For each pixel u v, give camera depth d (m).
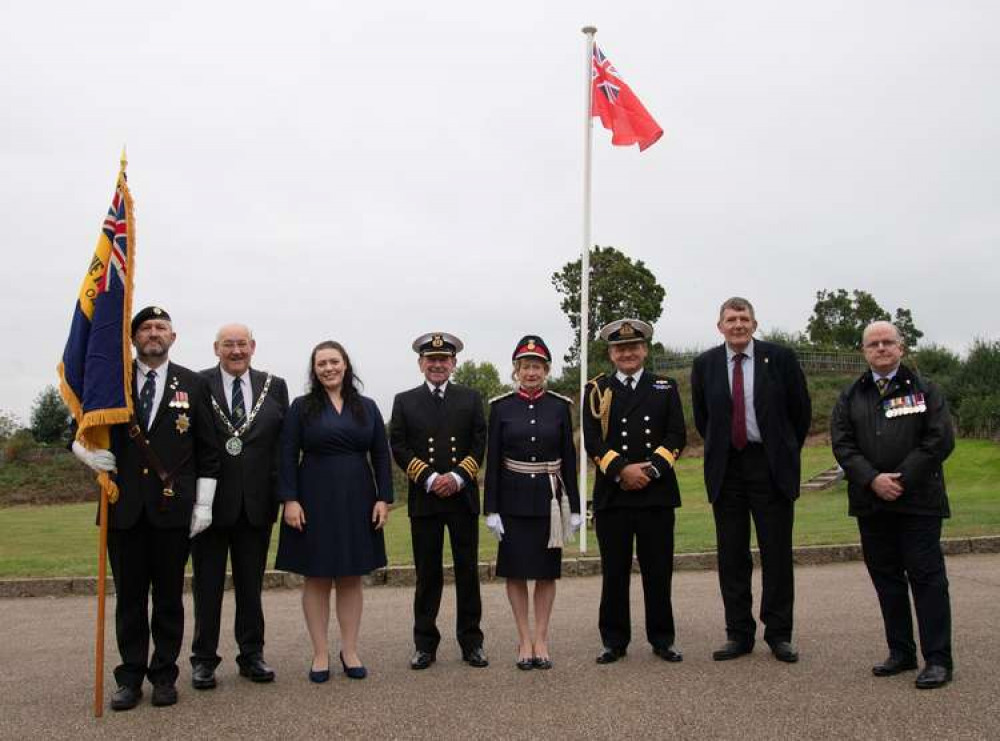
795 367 6.04
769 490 5.86
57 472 29.27
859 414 5.59
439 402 6.23
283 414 6.04
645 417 6.09
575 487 6.12
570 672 5.59
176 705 5.07
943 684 5.02
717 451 6.02
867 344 5.57
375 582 9.25
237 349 5.88
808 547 9.78
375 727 4.59
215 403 5.76
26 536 15.20
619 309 45.50
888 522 5.45
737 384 6.01
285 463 5.71
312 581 5.68
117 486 5.18
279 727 4.63
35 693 5.36
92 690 5.42
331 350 5.88
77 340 5.21
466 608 5.98
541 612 5.86
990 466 19.48
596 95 11.45
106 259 5.16
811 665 5.54
